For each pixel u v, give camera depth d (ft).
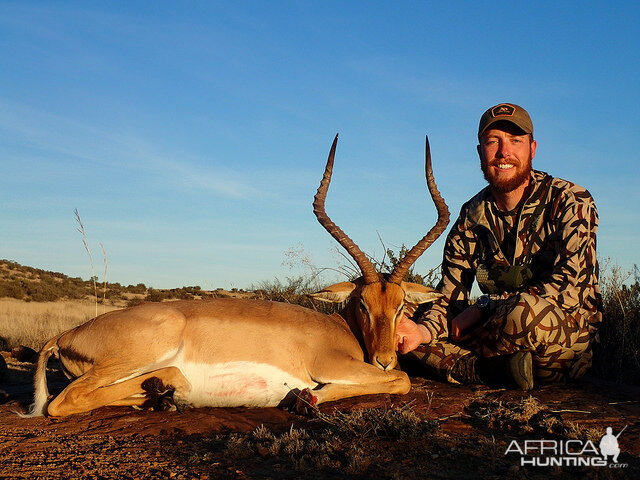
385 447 4.69
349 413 5.54
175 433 5.34
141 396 6.27
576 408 5.65
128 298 45.16
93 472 4.42
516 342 6.30
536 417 5.38
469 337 6.88
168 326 6.20
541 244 6.99
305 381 6.36
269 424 5.55
